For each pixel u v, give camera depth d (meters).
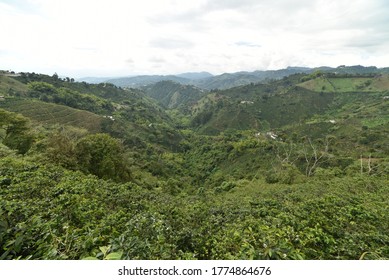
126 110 130.38
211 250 5.57
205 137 103.69
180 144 98.69
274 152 55.06
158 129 104.75
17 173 10.90
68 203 7.12
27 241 3.51
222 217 9.73
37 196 8.02
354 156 46.00
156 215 8.11
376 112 97.81
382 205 11.01
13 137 24.80
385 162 34.47
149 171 54.03
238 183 34.91
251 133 101.88
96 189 10.51
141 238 5.04
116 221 6.32
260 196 17.33
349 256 5.04
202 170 66.62
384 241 6.00
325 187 18.38
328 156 43.44
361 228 7.28
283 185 25.91
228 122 131.50
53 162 17.84
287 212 9.20
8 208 4.84
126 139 76.88
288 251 3.81
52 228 4.66
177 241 5.85
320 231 5.79
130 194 11.67
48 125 66.00
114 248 3.35
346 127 86.19
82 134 58.97
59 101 100.06
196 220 9.73
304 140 73.12
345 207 9.30
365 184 18.50
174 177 59.59
